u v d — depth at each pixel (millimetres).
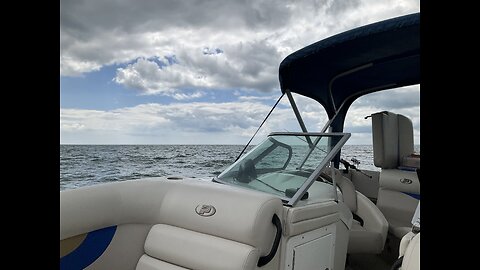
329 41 2188
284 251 1430
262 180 1740
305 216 1496
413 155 3408
